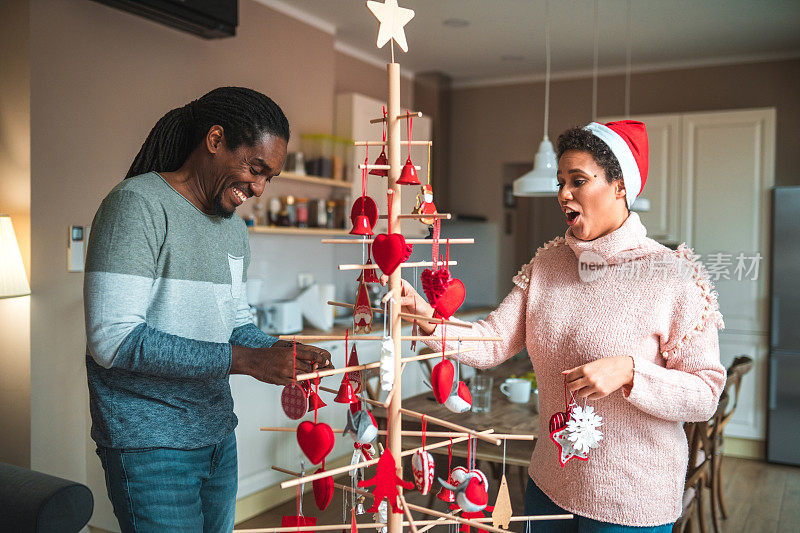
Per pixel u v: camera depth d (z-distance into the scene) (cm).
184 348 117
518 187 301
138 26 302
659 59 492
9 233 252
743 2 370
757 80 474
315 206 409
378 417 257
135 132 302
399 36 112
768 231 429
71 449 276
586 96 530
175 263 130
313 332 371
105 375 129
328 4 387
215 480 142
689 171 451
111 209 124
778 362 421
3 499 153
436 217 110
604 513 131
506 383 289
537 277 146
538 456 144
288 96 395
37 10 260
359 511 119
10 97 263
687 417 124
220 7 313
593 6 379
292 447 338
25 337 261
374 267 107
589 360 133
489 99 566
